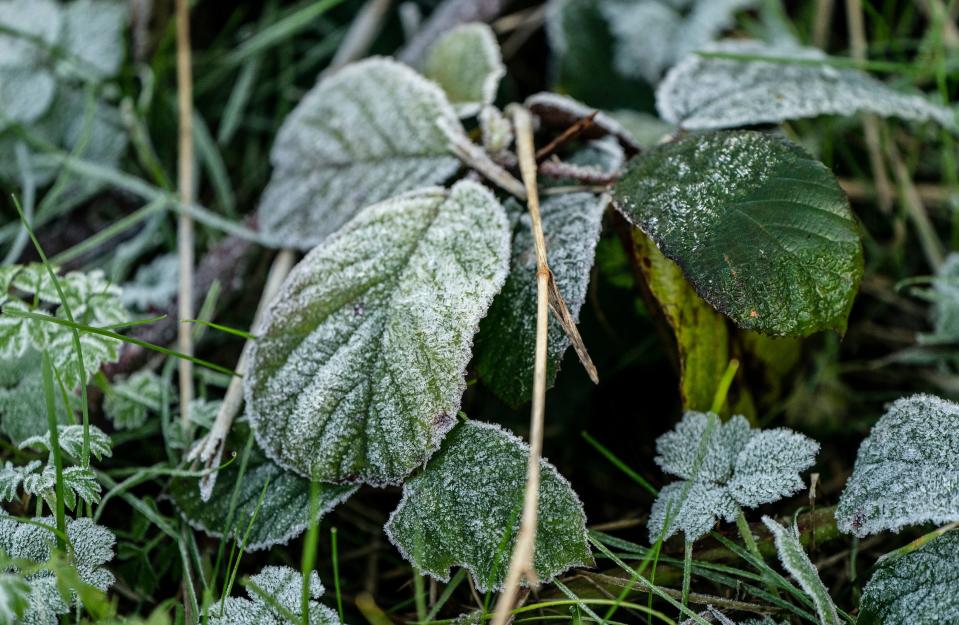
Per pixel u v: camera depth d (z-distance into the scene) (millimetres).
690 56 501
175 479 476
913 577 448
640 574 459
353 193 493
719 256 454
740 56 497
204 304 517
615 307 508
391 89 499
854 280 452
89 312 479
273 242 502
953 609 442
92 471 460
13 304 472
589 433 510
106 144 546
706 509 459
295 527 462
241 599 454
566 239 470
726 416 481
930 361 521
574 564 450
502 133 489
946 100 525
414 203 472
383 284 465
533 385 461
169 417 497
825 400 511
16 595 432
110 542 454
